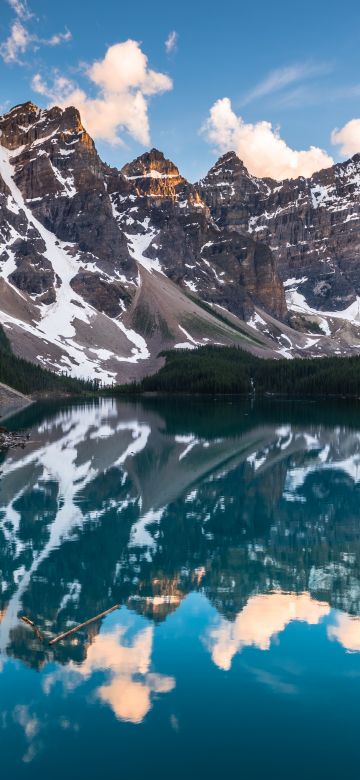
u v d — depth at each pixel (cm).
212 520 4453
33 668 2298
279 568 3409
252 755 1830
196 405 19938
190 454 7694
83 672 2273
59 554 3644
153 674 2255
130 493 5372
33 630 2606
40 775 1759
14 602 2919
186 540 3941
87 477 6116
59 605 2869
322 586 3111
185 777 1753
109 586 3116
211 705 2072
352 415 14525
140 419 13488
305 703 2084
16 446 8412
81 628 2619
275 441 9031
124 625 2658
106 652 2411
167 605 2873
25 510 4734
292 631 2594
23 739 1912
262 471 6488
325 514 4650
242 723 1964
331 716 2019
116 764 1803
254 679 2212
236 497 5225
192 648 2436
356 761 1816
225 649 2431
